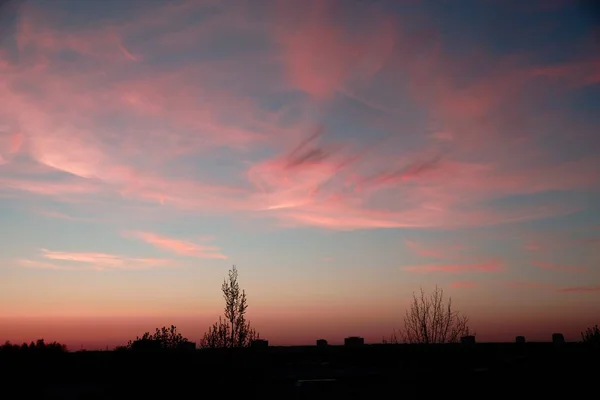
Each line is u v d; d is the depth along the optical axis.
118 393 16.92
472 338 25.38
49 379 18.42
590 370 18.09
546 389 17.20
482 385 17.97
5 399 16.42
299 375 19.66
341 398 16.95
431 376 19.00
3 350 18.23
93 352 20.12
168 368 17.62
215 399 16.92
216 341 20.64
